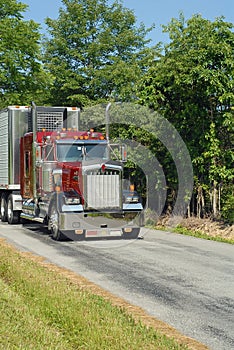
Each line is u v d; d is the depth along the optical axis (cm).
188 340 705
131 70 3266
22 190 2041
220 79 1812
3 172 2172
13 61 3488
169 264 1247
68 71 3644
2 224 2173
